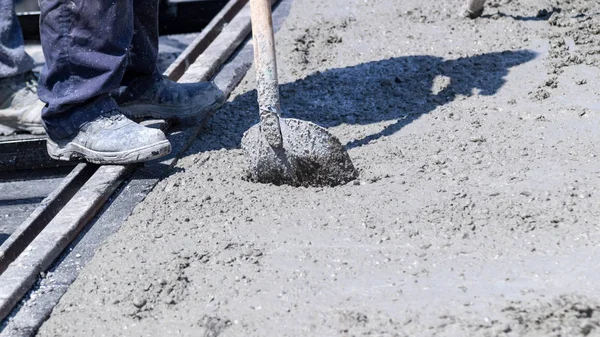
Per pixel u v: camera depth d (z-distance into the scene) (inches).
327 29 238.8
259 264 126.2
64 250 136.6
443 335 105.6
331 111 186.2
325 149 148.9
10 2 209.6
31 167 208.4
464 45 216.8
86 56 158.7
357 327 109.0
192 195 151.2
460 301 112.9
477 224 132.5
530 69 197.8
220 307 116.5
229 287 121.0
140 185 156.6
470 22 233.3
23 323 117.6
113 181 155.6
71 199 149.6
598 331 103.5
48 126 166.4
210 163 165.0
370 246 128.9
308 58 218.8
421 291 116.1
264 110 148.4
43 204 151.9
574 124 167.2
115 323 115.6
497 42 216.5
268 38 147.0
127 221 144.3
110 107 165.5
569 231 128.3
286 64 215.2
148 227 140.9
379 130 174.4
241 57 228.1
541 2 244.2
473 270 120.3
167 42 293.9
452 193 142.9
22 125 217.2
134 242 135.9
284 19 252.7
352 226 135.0
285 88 199.8
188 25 298.4
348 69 208.2
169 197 151.2
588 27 219.6
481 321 107.6
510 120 171.9
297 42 228.4
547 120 170.2
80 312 119.4
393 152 162.1
